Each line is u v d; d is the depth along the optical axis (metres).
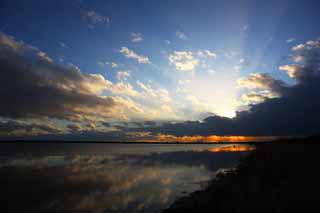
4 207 15.52
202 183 22.19
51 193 19.08
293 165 23.03
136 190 19.92
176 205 14.83
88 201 16.72
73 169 33.09
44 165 38.06
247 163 32.84
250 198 13.28
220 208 12.66
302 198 11.43
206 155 61.62
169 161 45.22
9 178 25.70
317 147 51.72
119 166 36.75
